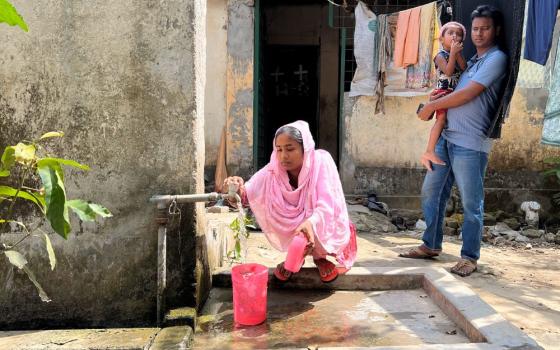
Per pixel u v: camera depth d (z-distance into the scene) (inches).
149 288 89.4
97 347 73.2
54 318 89.7
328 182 104.4
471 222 143.3
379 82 263.9
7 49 87.0
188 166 88.6
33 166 66.8
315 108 389.1
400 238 214.1
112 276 89.4
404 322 90.1
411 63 254.2
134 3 86.4
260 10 285.4
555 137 184.4
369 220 239.3
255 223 219.8
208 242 107.0
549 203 269.7
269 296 106.4
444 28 156.9
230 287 112.0
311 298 105.0
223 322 90.5
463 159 139.0
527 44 169.2
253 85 275.7
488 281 139.4
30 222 88.6
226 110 278.2
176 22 86.7
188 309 88.1
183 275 90.1
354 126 279.1
